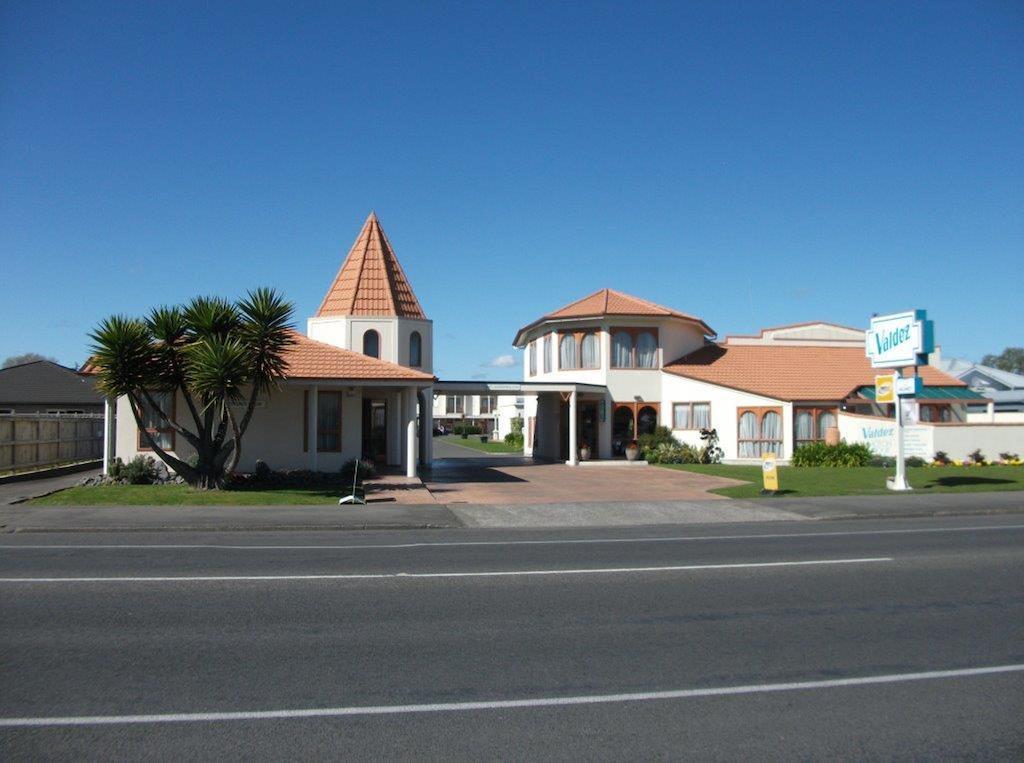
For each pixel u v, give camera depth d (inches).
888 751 203.9
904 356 885.2
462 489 914.7
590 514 713.0
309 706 230.1
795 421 1375.5
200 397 794.8
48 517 630.5
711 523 675.4
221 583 390.3
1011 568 442.3
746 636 304.3
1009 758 200.7
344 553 487.5
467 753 200.2
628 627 315.9
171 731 211.8
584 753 200.8
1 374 1792.6
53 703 230.8
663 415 1481.3
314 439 940.6
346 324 1230.9
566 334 1524.4
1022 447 1224.2
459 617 329.1
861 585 395.2
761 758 199.3
